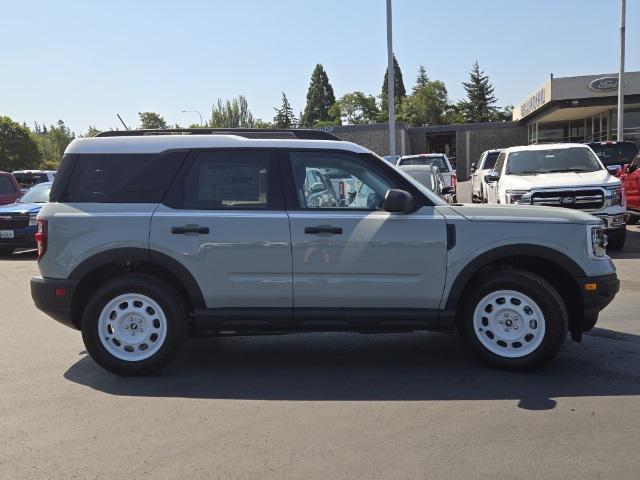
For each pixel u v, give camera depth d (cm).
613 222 1145
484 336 547
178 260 543
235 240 539
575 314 560
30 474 372
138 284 544
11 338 697
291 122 10569
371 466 373
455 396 492
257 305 547
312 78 9819
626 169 1638
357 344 659
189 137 568
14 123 6266
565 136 4175
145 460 388
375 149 4138
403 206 525
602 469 364
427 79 9706
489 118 9225
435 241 533
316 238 536
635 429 420
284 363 595
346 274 539
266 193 552
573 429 421
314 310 544
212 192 555
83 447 409
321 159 559
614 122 3312
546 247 533
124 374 554
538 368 544
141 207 552
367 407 472
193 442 413
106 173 564
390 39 2264
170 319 546
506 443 402
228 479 361
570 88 3194
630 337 648
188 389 522
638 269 1030
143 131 605
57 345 667
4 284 1070
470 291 551
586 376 533
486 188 1647
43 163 6681
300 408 473
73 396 507
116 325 551
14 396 508
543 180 1179
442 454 388
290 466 376
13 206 1441
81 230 548
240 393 511
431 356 608
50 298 552
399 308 543
